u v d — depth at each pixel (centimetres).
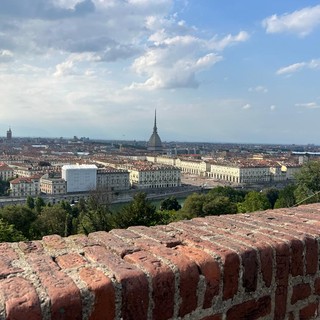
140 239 411
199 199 7250
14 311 259
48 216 6250
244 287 374
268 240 417
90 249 371
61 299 275
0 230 4147
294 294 418
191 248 385
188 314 338
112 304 295
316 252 439
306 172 6306
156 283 317
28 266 321
